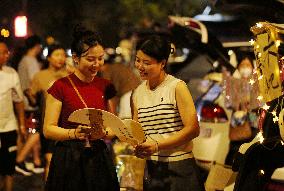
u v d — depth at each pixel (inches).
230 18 551.2
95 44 262.8
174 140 256.7
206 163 400.2
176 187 262.7
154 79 263.6
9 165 424.5
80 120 257.1
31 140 554.6
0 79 422.0
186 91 260.4
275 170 252.4
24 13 935.7
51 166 270.4
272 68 259.8
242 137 385.1
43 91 442.6
